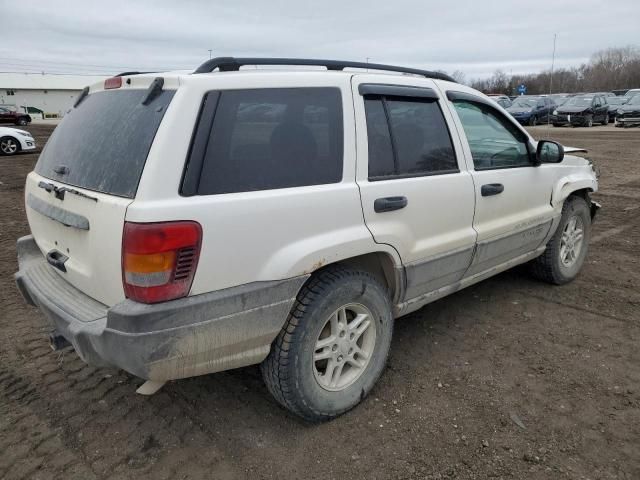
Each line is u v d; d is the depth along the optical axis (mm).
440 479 2516
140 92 2576
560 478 2504
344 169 2828
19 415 3000
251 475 2545
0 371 3455
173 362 2322
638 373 3393
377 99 3078
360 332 2979
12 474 2545
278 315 2561
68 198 2625
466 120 3705
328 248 2676
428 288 3467
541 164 4301
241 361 2553
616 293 4742
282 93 2656
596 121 28719
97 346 2344
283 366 2646
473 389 3238
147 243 2184
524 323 4148
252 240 2447
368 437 2807
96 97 2941
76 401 3133
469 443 2752
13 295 4723
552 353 3670
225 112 2443
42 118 62688
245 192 2457
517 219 4035
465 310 4402
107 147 2529
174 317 2258
